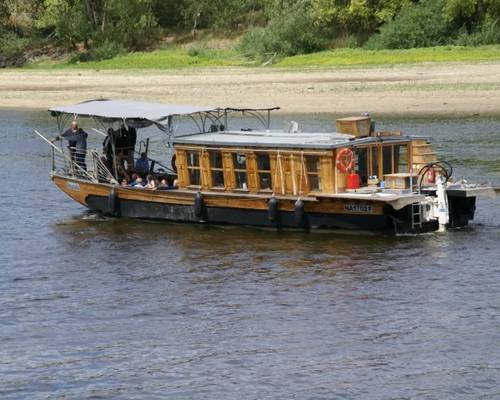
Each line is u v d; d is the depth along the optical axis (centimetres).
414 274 4594
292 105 11300
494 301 4197
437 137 8800
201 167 5612
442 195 5234
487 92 11275
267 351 3756
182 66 15775
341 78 12912
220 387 3466
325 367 3597
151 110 5897
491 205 6034
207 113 6391
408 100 11162
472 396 3353
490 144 8312
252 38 16550
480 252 4909
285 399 3359
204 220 5625
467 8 15438
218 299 4369
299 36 16188
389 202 5050
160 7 18900
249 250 5128
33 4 19512
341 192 5250
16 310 4288
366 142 5338
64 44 18800
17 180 7488
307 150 5250
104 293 4512
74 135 6216
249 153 5425
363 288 4428
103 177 6050
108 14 18688
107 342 3891
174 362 3681
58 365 3681
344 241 5184
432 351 3700
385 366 3588
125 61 16712
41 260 5122
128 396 3416
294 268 4778
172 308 4269
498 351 3684
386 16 16488
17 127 11031
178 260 5019
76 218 6053
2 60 18038
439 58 14012
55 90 13838
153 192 5738
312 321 4044
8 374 3606
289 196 5341
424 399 3341
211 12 18512
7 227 5881
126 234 5591
